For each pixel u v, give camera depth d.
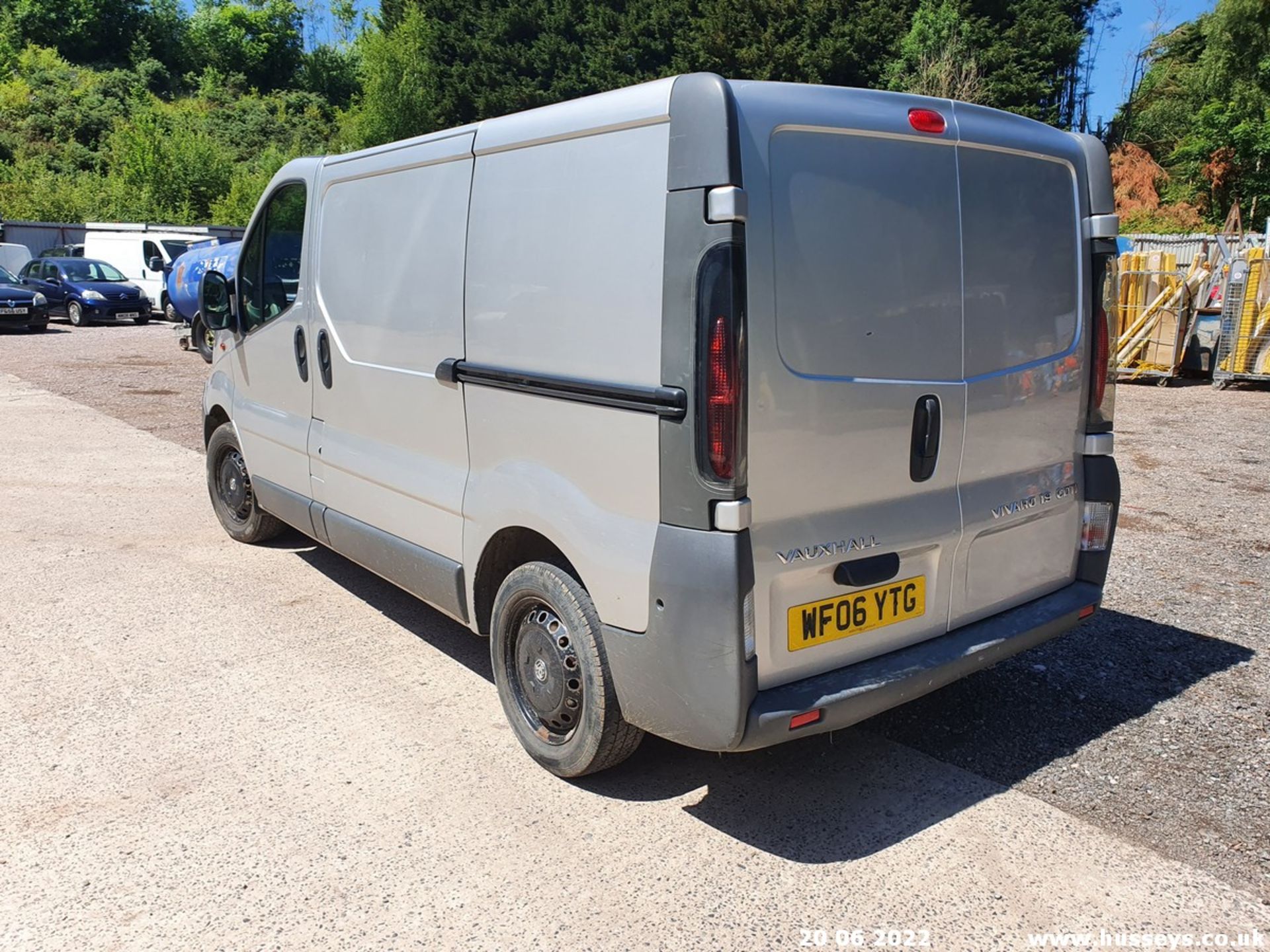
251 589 5.39
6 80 62.41
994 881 2.88
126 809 3.25
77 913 2.73
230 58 78.12
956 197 3.16
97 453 8.84
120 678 4.25
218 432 6.10
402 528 4.20
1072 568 3.85
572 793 3.37
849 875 2.91
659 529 2.85
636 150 2.86
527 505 3.36
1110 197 3.67
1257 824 3.17
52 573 5.61
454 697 4.09
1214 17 29.58
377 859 2.98
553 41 45.06
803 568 2.89
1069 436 3.71
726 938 2.64
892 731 3.82
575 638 3.23
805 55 35.16
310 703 4.02
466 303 3.62
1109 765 3.55
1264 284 12.30
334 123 70.31
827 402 2.86
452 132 3.70
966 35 32.28
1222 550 6.11
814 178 2.80
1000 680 4.26
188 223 39.53
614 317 2.95
